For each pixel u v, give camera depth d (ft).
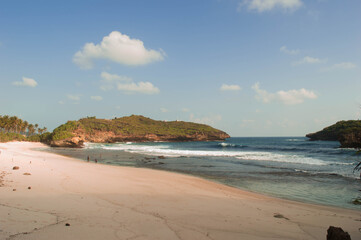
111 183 48.57
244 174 71.00
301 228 26.50
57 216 25.02
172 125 612.29
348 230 26.58
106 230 22.02
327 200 42.60
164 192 42.63
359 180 60.85
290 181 60.08
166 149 205.05
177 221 26.32
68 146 242.17
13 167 58.75
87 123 450.71
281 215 31.12
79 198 33.78
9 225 21.35
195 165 92.84
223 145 261.24
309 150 168.76
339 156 126.00
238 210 32.89
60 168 67.87
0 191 34.06
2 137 280.92
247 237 22.71
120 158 121.60
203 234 22.79
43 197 32.71
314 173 72.08
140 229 22.97
